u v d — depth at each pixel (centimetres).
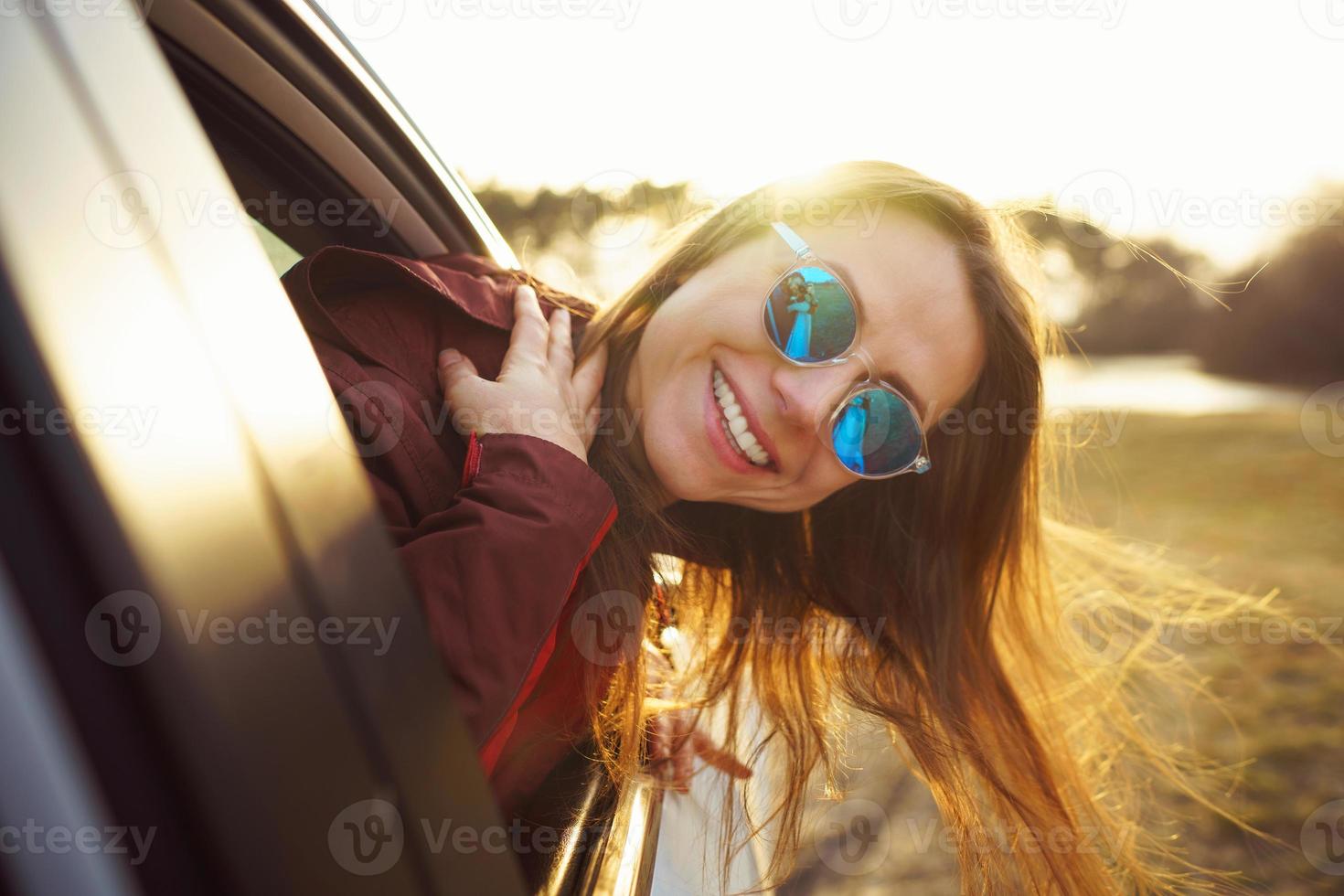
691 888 121
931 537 192
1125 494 777
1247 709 346
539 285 179
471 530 106
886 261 154
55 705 33
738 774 150
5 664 32
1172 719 335
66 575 35
